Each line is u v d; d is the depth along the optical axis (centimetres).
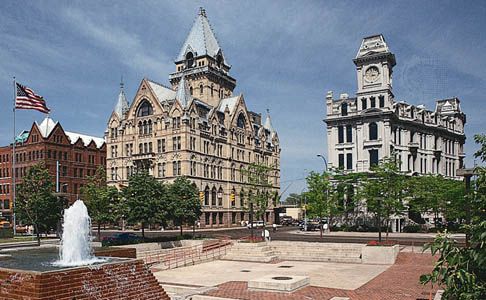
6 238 6072
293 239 6128
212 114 10656
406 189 7212
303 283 2681
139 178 4578
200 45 11844
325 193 8081
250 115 12456
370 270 3388
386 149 8375
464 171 1911
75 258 2527
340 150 8950
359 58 8656
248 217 11612
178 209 4862
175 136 9700
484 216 1041
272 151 13488
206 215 10025
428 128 9575
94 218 5394
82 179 11856
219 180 10631
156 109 10106
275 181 13550
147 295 2144
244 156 11812
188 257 3950
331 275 3148
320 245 4178
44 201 5419
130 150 10431
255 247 4112
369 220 8181
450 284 970
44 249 3422
